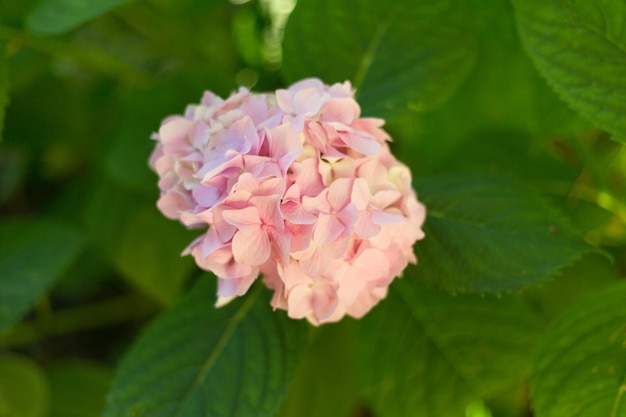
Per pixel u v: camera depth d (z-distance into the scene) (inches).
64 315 33.6
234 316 24.0
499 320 24.8
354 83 25.3
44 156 36.8
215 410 23.0
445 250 23.1
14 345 34.4
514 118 29.4
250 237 20.5
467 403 24.6
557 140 29.5
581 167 27.7
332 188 20.5
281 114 21.0
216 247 20.5
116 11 31.9
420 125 30.6
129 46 36.3
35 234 28.2
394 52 25.4
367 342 25.3
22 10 27.8
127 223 29.8
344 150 21.3
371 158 21.1
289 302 21.1
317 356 27.5
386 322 25.3
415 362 25.0
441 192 23.8
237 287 21.1
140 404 23.2
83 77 37.3
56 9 24.6
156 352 23.7
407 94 25.1
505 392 26.2
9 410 28.8
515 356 24.6
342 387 27.6
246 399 23.2
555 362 22.9
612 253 27.5
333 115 21.4
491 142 28.4
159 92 27.5
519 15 22.6
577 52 22.4
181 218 21.0
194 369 23.5
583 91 22.4
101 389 30.2
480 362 24.7
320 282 21.0
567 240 22.5
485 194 23.5
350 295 21.3
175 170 21.5
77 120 34.6
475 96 29.5
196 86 27.5
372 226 20.7
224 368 23.5
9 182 36.4
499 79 29.0
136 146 27.5
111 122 34.5
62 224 28.5
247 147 20.5
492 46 28.3
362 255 21.0
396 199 21.3
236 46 34.7
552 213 22.9
